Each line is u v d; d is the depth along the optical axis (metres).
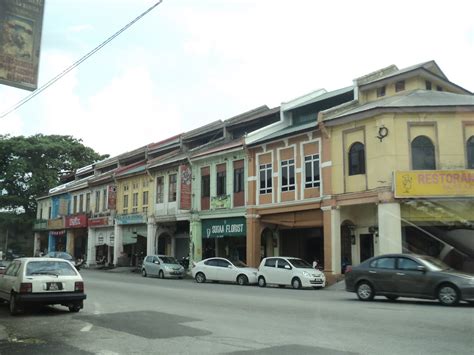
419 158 22.44
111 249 43.22
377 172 22.64
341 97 27.95
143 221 38.53
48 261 12.93
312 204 25.67
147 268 32.03
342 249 25.52
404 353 7.50
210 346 8.28
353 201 23.58
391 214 21.86
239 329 9.89
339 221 24.45
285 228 28.88
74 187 50.09
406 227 22.22
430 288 14.05
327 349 7.87
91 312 12.83
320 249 27.34
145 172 38.84
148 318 11.64
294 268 22.47
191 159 33.66
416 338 8.65
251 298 16.20
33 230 57.28
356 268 15.92
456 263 21.11
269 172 28.56
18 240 61.69
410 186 21.58
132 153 44.81
